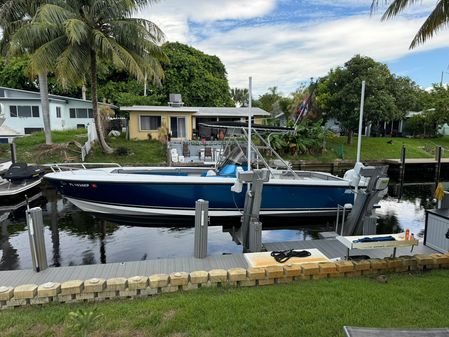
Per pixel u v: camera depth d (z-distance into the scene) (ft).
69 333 7.88
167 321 8.32
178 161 43.86
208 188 21.04
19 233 20.77
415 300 9.37
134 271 11.85
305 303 9.18
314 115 64.69
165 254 17.21
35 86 87.25
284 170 25.80
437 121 75.97
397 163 53.42
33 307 9.50
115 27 40.01
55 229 21.22
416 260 12.07
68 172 23.13
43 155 42.93
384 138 75.82
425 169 54.29
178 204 21.25
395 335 5.84
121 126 71.10
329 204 22.30
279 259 12.15
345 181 22.20
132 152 48.29
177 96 64.64
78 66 38.55
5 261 16.33
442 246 14.01
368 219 16.57
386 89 62.90
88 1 39.81
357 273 11.66
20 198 29.14
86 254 17.16
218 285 10.63
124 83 87.61
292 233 21.20
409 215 26.73
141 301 9.65
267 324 8.14
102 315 8.00
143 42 41.60
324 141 58.23
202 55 97.86
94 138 51.42
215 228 21.18
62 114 74.33
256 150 23.13
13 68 80.69
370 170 15.96
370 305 9.04
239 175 14.65
